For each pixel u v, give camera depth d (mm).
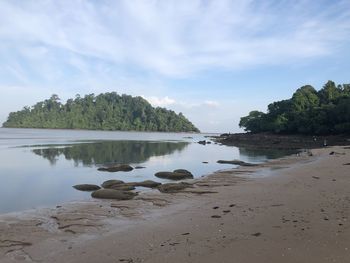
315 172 29422
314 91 122875
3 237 13742
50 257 11586
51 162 43812
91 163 43781
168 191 23250
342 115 86812
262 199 19094
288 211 15844
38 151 59812
